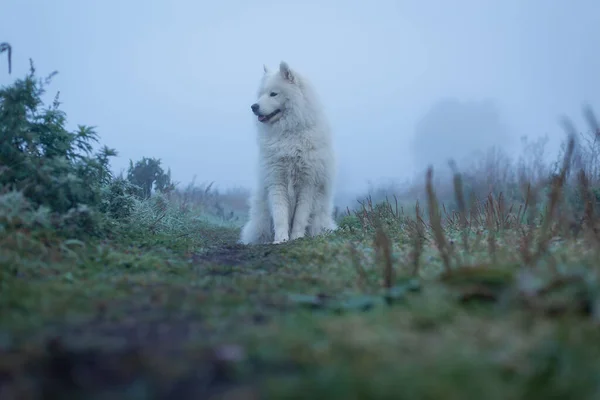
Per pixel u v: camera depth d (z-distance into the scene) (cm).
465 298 296
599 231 438
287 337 236
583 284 279
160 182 1088
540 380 199
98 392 195
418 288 326
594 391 192
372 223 696
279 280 397
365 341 229
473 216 650
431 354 212
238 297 323
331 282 390
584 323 252
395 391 183
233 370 210
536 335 235
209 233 952
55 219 481
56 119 577
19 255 402
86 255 456
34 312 286
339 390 186
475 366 201
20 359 214
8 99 525
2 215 436
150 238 616
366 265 447
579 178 510
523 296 277
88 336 246
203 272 446
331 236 682
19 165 519
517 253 437
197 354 221
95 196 563
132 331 260
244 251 618
